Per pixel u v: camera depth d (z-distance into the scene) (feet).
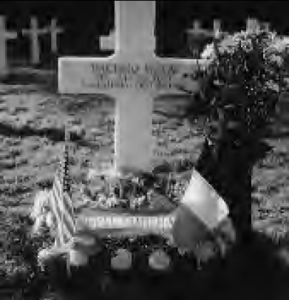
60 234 14.08
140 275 13.75
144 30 17.17
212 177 14.38
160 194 16.97
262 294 13.30
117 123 18.22
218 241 14.35
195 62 17.53
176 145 23.27
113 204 16.26
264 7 43.45
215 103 14.10
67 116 26.63
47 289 13.12
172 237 14.75
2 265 13.97
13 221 16.30
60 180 14.75
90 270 13.82
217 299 13.05
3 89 30.76
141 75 17.60
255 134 14.12
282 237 15.72
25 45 39.19
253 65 13.82
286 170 21.20
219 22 37.55
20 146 22.65
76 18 42.45
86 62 17.38
